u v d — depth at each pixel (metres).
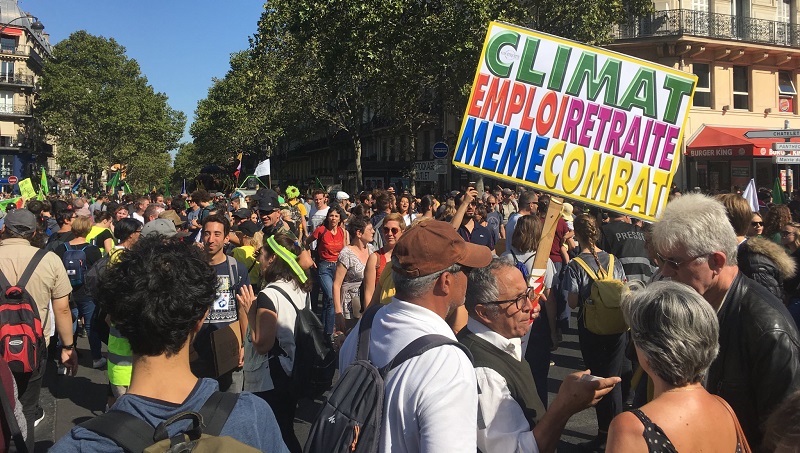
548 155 4.00
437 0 22.67
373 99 31.09
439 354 2.05
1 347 4.00
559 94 4.01
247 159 67.62
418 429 1.96
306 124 39.19
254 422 1.84
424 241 2.25
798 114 27.88
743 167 26.38
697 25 25.23
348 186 52.59
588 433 5.51
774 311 2.50
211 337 4.25
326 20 23.67
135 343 1.82
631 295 2.27
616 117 4.00
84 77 72.56
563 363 7.62
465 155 4.03
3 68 71.81
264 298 4.12
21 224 4.83
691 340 2.03
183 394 1.82
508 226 7.90
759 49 26.05
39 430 5.84
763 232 6.57
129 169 73.25
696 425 1.98
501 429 2.29
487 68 4.03
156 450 1.59
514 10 22.20
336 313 6.54
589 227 5.20
